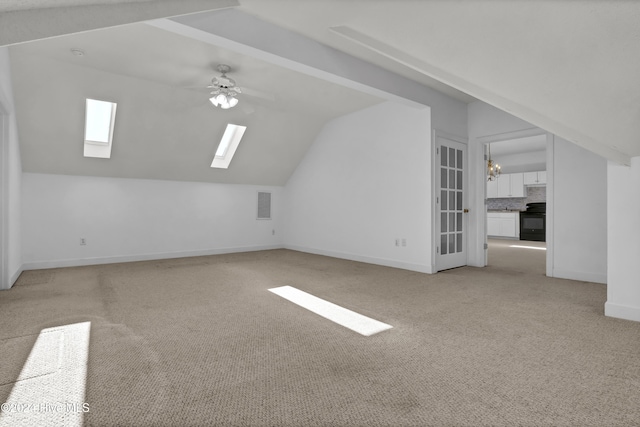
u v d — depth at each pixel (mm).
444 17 1698
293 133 6273
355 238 5719
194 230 6332
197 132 5445
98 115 5023
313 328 2430
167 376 1707
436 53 2006
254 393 1547
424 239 4621
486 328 2420
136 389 1578
